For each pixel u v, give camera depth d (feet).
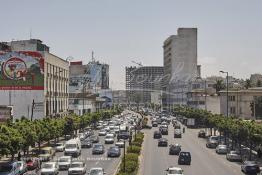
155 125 553.23
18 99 418.10
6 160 239.71
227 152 280.72
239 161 252.01
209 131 459.73
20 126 233.76
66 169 207.72
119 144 301.63
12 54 419.13
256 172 201.46
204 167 224.94
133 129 442.09
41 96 418.51
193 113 547.08
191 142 370.53
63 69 524.93
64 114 494.18
